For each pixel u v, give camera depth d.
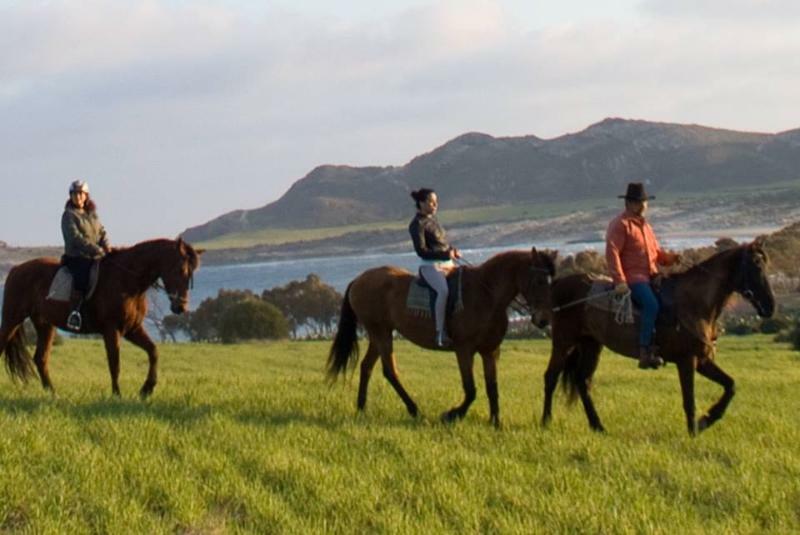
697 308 12.55
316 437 11.26
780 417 15.54
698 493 9.60
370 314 14.00
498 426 12.84
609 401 16.91
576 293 13.40
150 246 14.16
